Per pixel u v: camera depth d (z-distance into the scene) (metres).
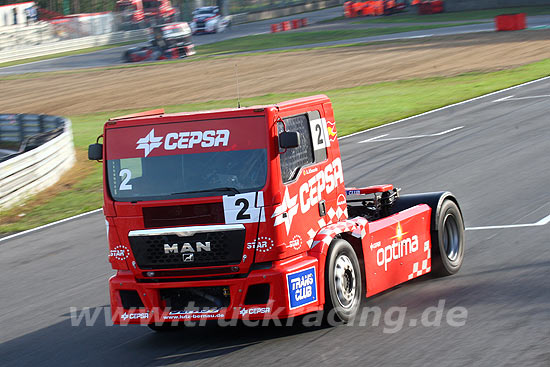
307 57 105.56
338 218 16.05
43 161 40.31
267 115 14.33
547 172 29.41
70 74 119.31
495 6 157.12
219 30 176.12
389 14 174.00
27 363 15.25
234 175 14.43
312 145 15.41
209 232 14.41
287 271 14.28
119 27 183.88
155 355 14.82
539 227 21.67
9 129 61.56
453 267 18.41
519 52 84.50
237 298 14.41
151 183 14.84
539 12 139.88
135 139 15.03
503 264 18.59
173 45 130.50
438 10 163.75
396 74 79.31
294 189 14.68
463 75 72.12
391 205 18.72
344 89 72.62
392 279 16.84
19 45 168.38
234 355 14.24
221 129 14.59
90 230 28.80
